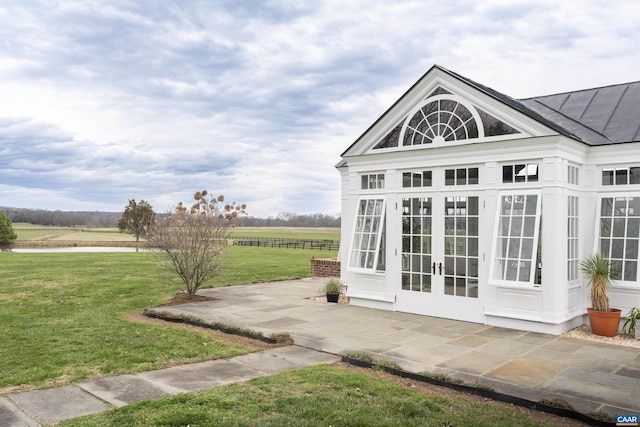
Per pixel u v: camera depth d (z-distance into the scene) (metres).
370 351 7.10
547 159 8.39
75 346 7.29
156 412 4.43
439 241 9.83
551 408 4.78
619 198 8.95
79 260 25.72
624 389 5.44
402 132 10.55
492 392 5.25
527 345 7.52
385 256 10.91
